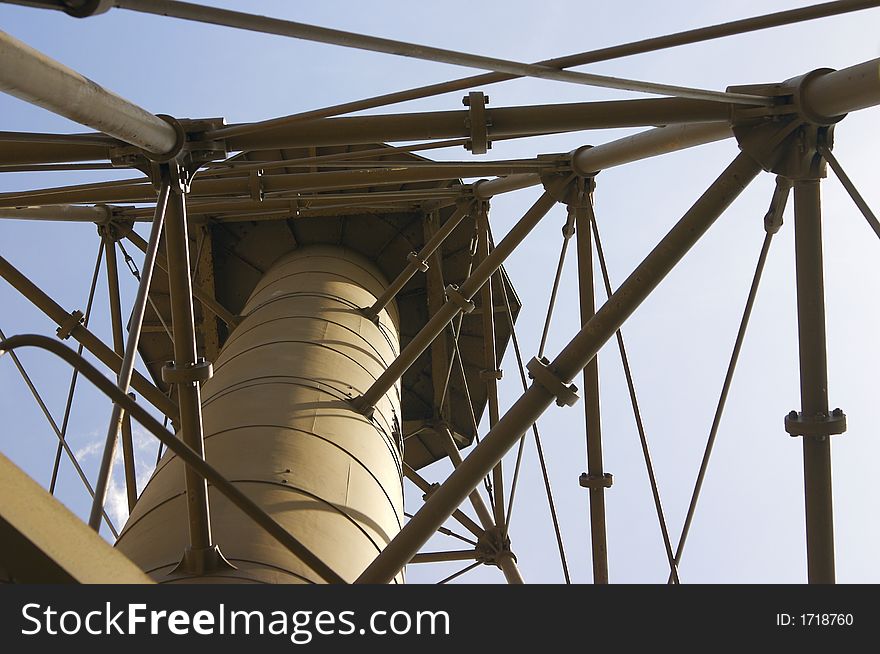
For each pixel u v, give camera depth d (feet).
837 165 59.36
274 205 136.67
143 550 68.39
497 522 134.62
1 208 98.78
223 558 63.36
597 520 103.50
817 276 61.41
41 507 32.58
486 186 125.59
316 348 103.91
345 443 85.30
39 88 42.86
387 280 150.61
